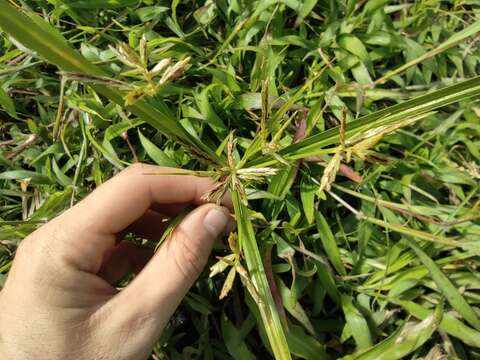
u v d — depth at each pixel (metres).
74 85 0.23
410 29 0.25
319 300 0.22
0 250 0.23
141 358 0.18
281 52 0.23
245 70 0.24
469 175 0.24
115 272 0.22
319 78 0.23
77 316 0.17
